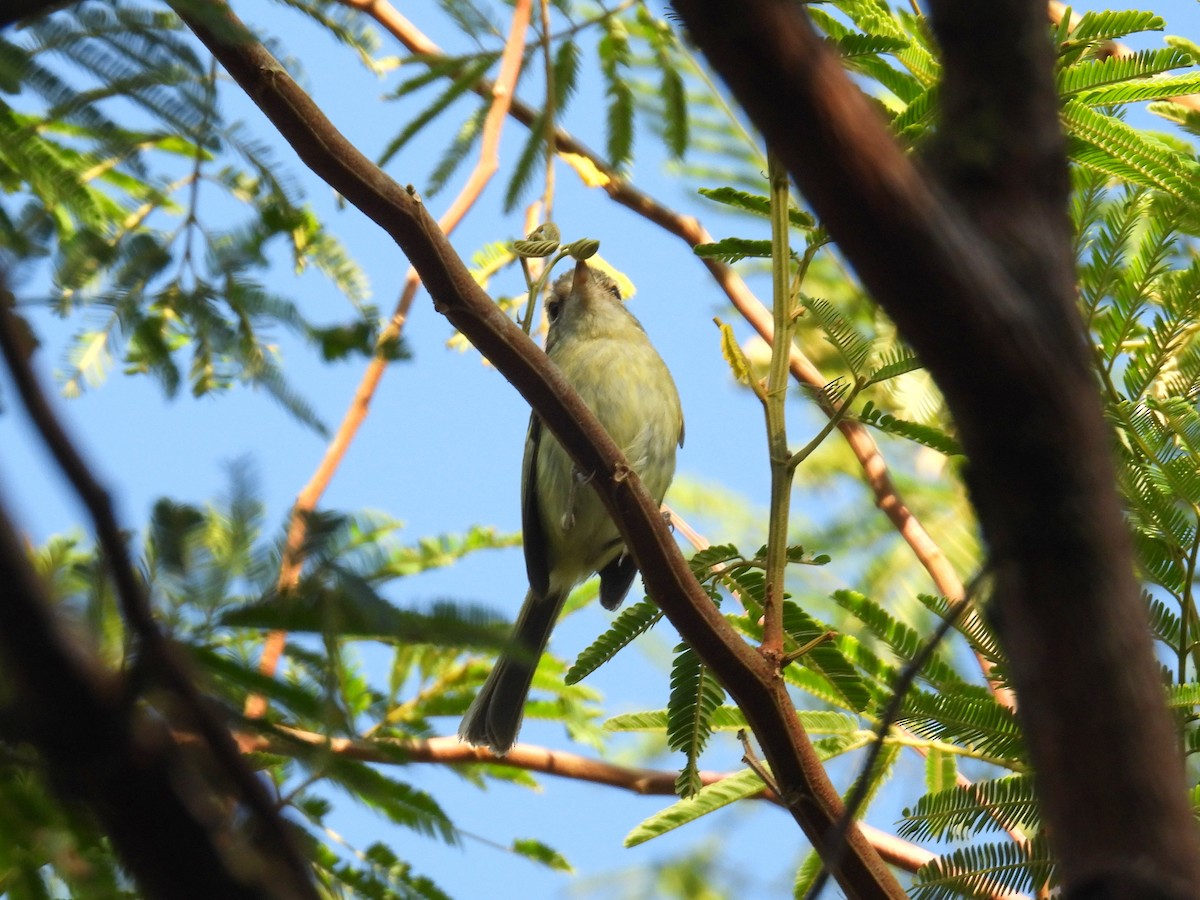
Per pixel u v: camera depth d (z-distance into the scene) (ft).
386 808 17.06
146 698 8.29
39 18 13.76
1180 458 20.08
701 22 7.37
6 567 7.25
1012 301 8.00
